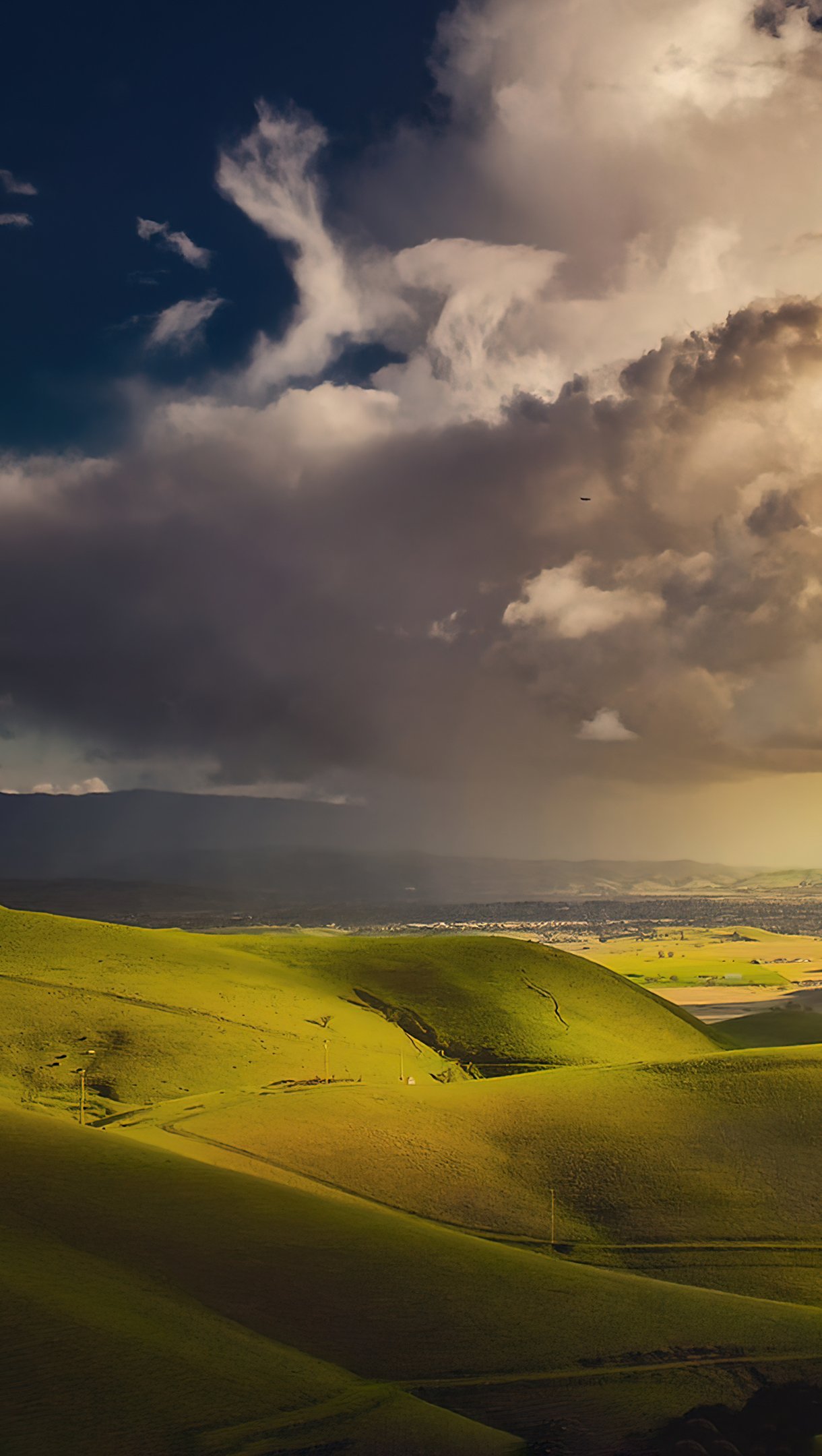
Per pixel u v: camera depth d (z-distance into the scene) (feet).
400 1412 150.00
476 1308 192.75
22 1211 195.52
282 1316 177.27
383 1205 260.01
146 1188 220.43
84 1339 150.82
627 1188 283.59
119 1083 394.11
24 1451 126.31
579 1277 219.82
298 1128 301.02
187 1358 152.97
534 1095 346.54
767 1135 315.58
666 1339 190.80
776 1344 192.75
